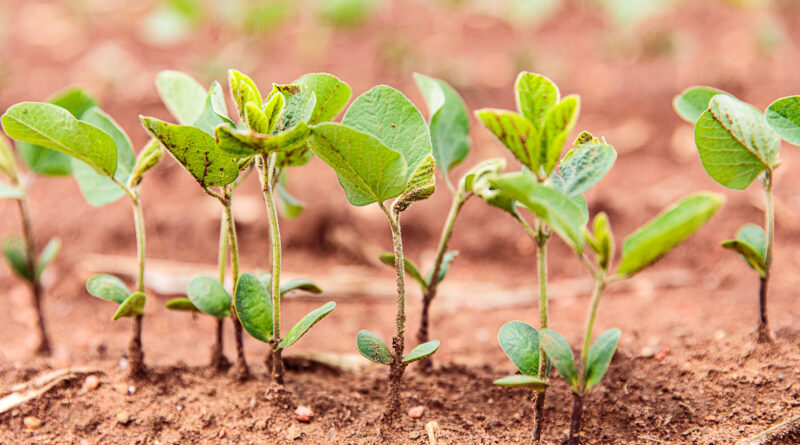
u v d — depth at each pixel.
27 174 1.56
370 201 1.03
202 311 1.08
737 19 2.33
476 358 1.17
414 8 2.56
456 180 1.50
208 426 1.08
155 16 2.20
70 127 1.04
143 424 1.08
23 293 1.28
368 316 1.25
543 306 1.03
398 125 1.03
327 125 0.99
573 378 1.02
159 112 1.71
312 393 1.10
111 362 1.14
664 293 1.25
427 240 1.38
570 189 1.02
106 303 1.28
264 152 1.01
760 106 1.66
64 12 2.51
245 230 1.37
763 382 1.08
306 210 1.38
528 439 1.07
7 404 1.08
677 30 2.25
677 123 1.68
